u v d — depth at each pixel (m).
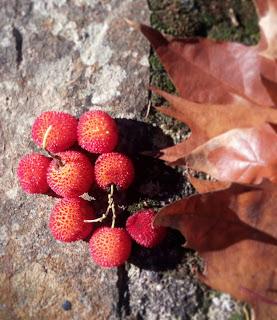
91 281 0.27
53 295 0.27
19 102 0.30
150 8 0.31
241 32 0.30
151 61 0.30
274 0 0.26
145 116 0.29
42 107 0.30
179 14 0.30
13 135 0.30
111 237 0.25
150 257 0.27
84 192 0.26
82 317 0.26
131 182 0.27
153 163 0.28
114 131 0.26
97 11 0.31
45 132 0.26
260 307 0.23
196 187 0.25
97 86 0.30
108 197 0.27
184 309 0.26
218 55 0.27
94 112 0.26
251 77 0.26
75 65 0.30
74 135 0.27
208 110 0.26
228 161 0.25
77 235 0.25
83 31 0.31
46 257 0.27
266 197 0.23
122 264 0.27
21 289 0.27
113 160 0.26
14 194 0.28
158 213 0.23
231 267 0.24
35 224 0.28
